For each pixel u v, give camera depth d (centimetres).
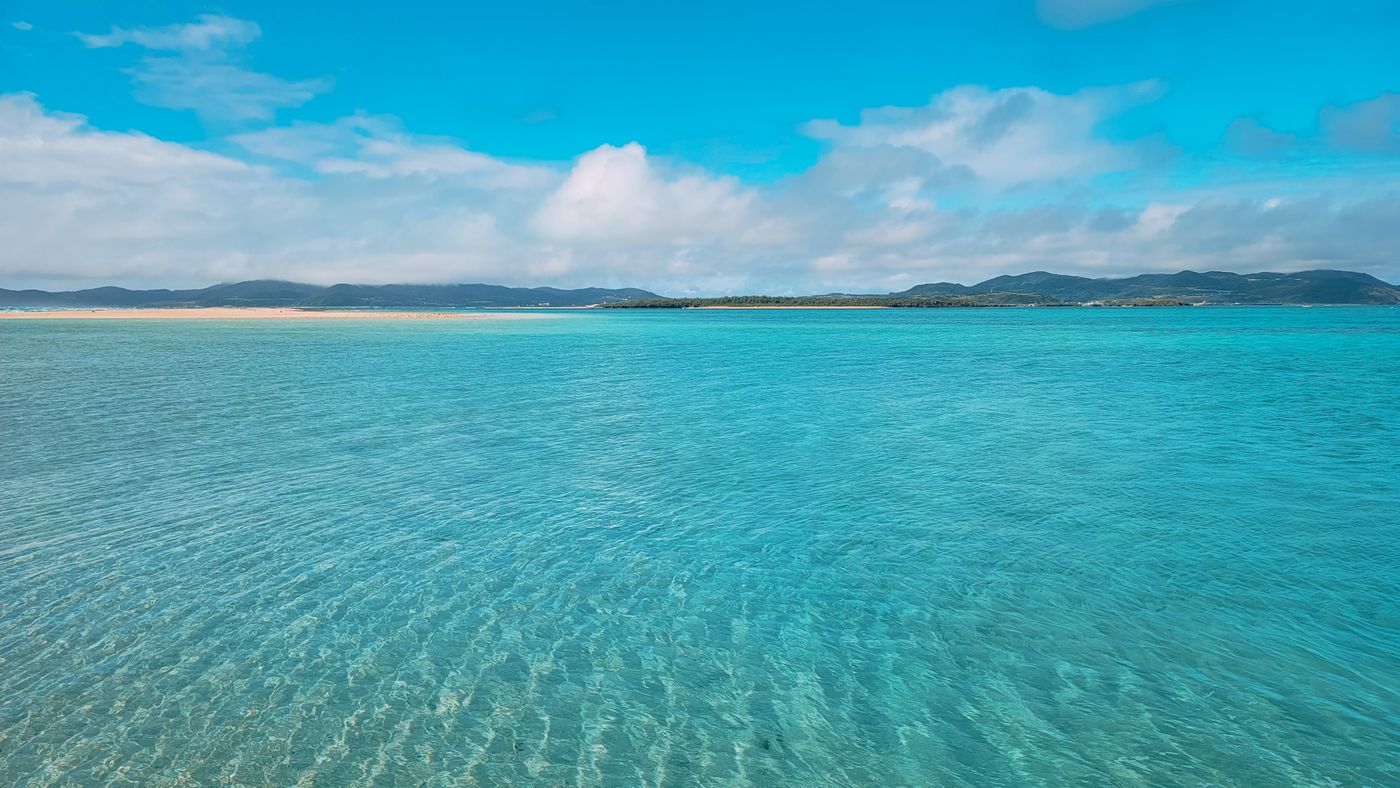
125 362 4919
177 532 1512
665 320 17350
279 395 3425
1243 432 2589
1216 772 806
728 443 2417
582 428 2669
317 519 1602
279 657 1034
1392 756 827
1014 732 878
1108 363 5356
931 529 1551
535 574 1322
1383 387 3841
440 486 1875
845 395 3594
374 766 815
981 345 7619
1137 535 1507
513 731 880
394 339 8031
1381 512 1648
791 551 1431
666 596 1237
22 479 1905
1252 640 1082
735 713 920
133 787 773
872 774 809
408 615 1163
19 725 873
